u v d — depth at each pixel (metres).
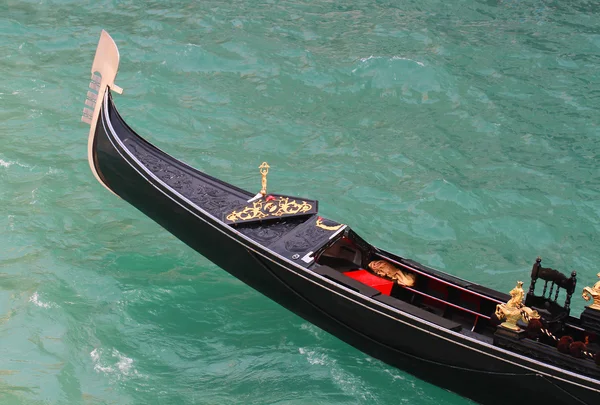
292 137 13.99
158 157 9.56
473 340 7.21
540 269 7.38
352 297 7.84
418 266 8.48
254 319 9.31
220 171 12.74
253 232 8.63
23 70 16.34
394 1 20.81
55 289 9.55
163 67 16.50
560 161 13.41
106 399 7.86
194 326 9.12
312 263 8.20
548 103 15.47
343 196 12.12
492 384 7.36
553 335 7.23
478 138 14.14
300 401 8.02
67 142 13.41
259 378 8.34
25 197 11.66
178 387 8.12
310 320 8.62
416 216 11.66
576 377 6.70
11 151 12.95
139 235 11.00
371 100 15.42
